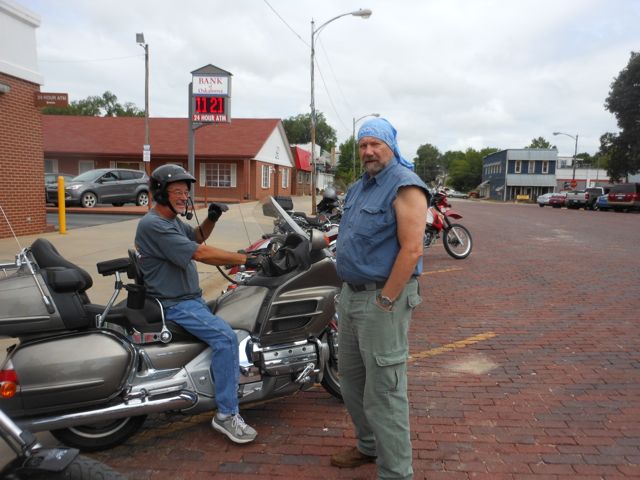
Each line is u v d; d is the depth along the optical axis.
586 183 75.44
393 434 2.69
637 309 6.91
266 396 3.50
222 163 29.91
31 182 11.64
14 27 10.74
